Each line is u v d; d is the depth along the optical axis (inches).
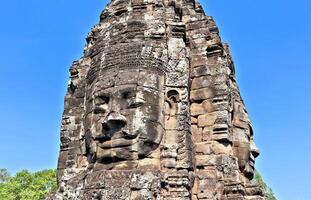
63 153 454.3
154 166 360.8
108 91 380.8
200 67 436.8
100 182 347.3
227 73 436.8
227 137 401.1
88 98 406.3
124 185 341.1
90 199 344.2
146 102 371.6
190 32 462.9
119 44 404.2
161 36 406.0
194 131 414.3
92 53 431.8
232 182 382.6
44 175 1242.6
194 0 502.3
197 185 383.2
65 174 424.5
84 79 467.8
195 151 402.9
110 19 445.7
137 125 362.6
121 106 372.2
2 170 1464.1
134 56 390.6
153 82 382.0
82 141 433.1
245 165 444.1
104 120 368.2
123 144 361.4
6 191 1189.1
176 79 393.7
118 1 457.1
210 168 393.7
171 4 440.5
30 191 1182.3
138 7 434.9
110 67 393.1
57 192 414.9
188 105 397.4
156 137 366.9
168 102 388.8
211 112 414.6
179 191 346.6
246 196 417.7
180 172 355.6
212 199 374.0
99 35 442.3
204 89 425.4
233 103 463.5
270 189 1058.1
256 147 490.3
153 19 416.5
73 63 490.3
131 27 410.9
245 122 468.1
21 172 1234.6
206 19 468.1
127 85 376.2
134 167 357.7
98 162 370.6
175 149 370.9
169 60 400.5
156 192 337.4
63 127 463.5
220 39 468.8
